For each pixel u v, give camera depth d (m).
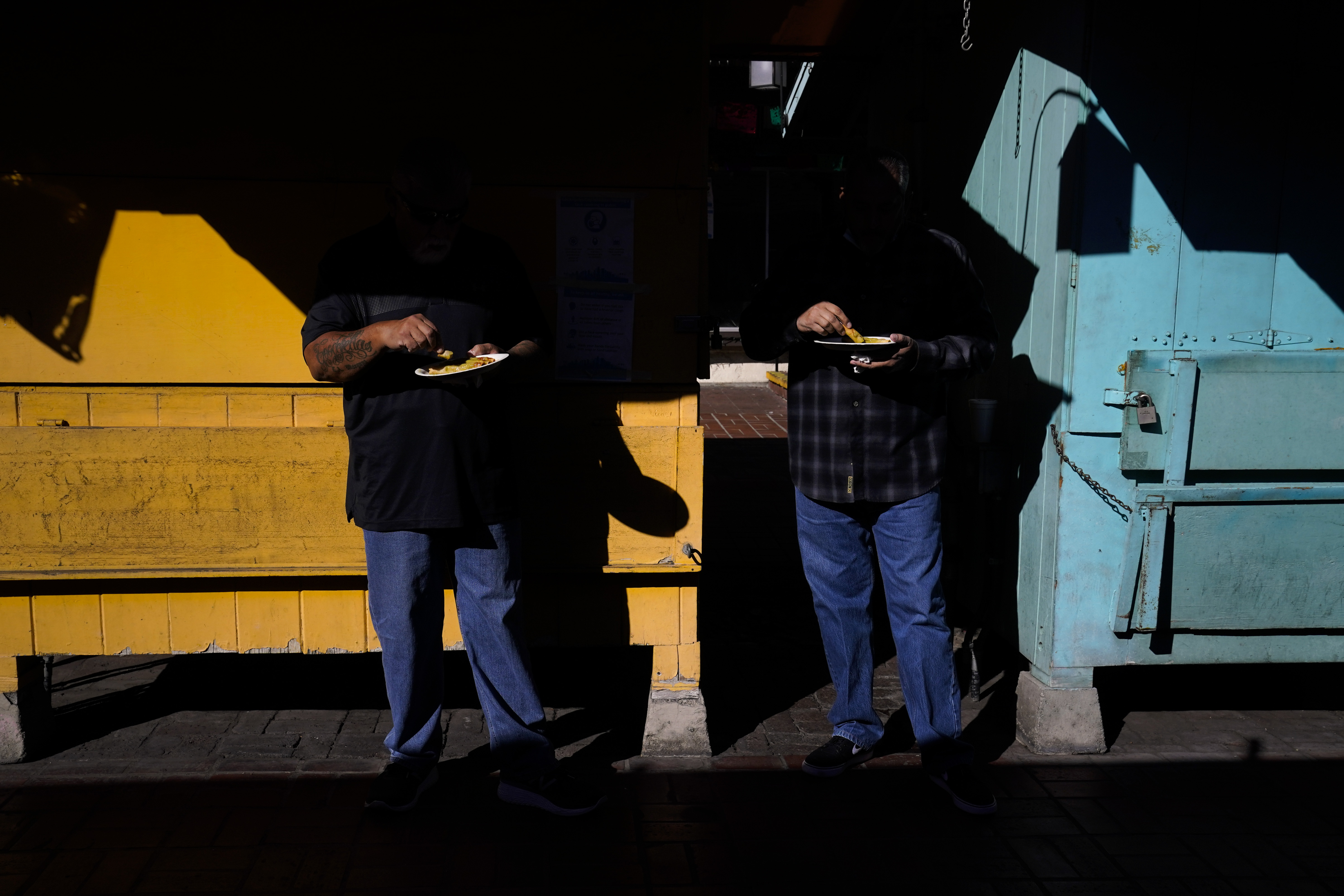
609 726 3.48
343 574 2.99
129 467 2.93
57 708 3.54
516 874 2.55
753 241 15.08
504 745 2.81
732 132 7.52
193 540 2.98
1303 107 3.01
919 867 2.62
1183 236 3.04
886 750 3.31
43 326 2.89
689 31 2.90
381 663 4.00
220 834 2.70
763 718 3.56
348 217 2.90
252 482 2.96
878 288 2.94
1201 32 2.95
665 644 3.19
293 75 2.83
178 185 2.85
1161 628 3.19
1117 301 3.05
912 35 4.29
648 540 3.08
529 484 3.03
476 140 2.90
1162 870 2.61
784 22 4.47
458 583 2.78
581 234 2.96
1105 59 2.94
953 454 3.90
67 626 3.05
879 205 2.79
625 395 3.05
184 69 2.80
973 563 3.88
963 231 3.91
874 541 3.32
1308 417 3.08
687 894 2.48
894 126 4.63
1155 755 3.27
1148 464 3.09
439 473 2.60
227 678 3.85
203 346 2.92
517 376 3.01
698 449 3.04
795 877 2.56
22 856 2.57
